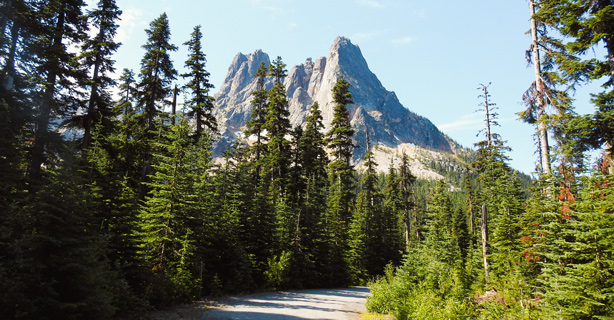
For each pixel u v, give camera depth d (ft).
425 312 38.83
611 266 29.96
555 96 57.47
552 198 47.39
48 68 54.85
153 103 81.97
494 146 104.22
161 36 85.10
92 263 30.55
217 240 66.18
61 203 28.89
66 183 29.73
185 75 91.81
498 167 104.01
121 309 37.14
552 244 41.96
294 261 85.15
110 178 47.96
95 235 31.58
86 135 63.31
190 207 51.83
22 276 26.91
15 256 28.53
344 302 62.13
